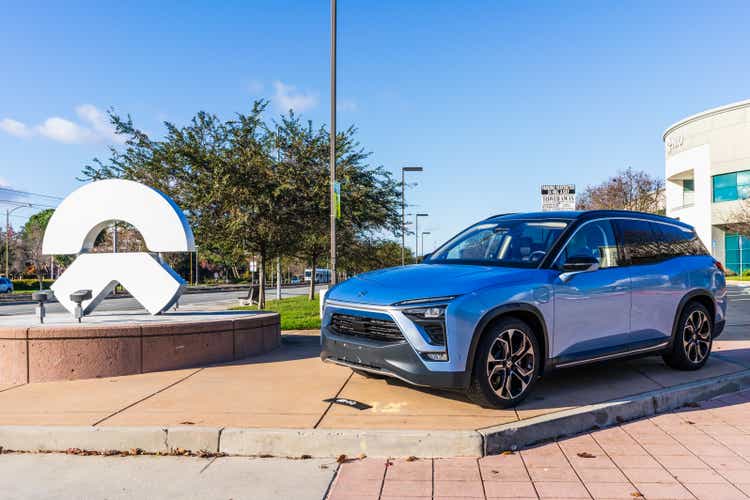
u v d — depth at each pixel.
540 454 4.21
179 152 14.44
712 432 4.73
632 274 5.95
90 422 4.63
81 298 7.52
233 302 29.48
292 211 15.77
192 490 3.62
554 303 5.22
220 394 5.59
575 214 5.96
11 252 65.19
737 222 37.31
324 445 4.21
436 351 4.64
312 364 7.22
